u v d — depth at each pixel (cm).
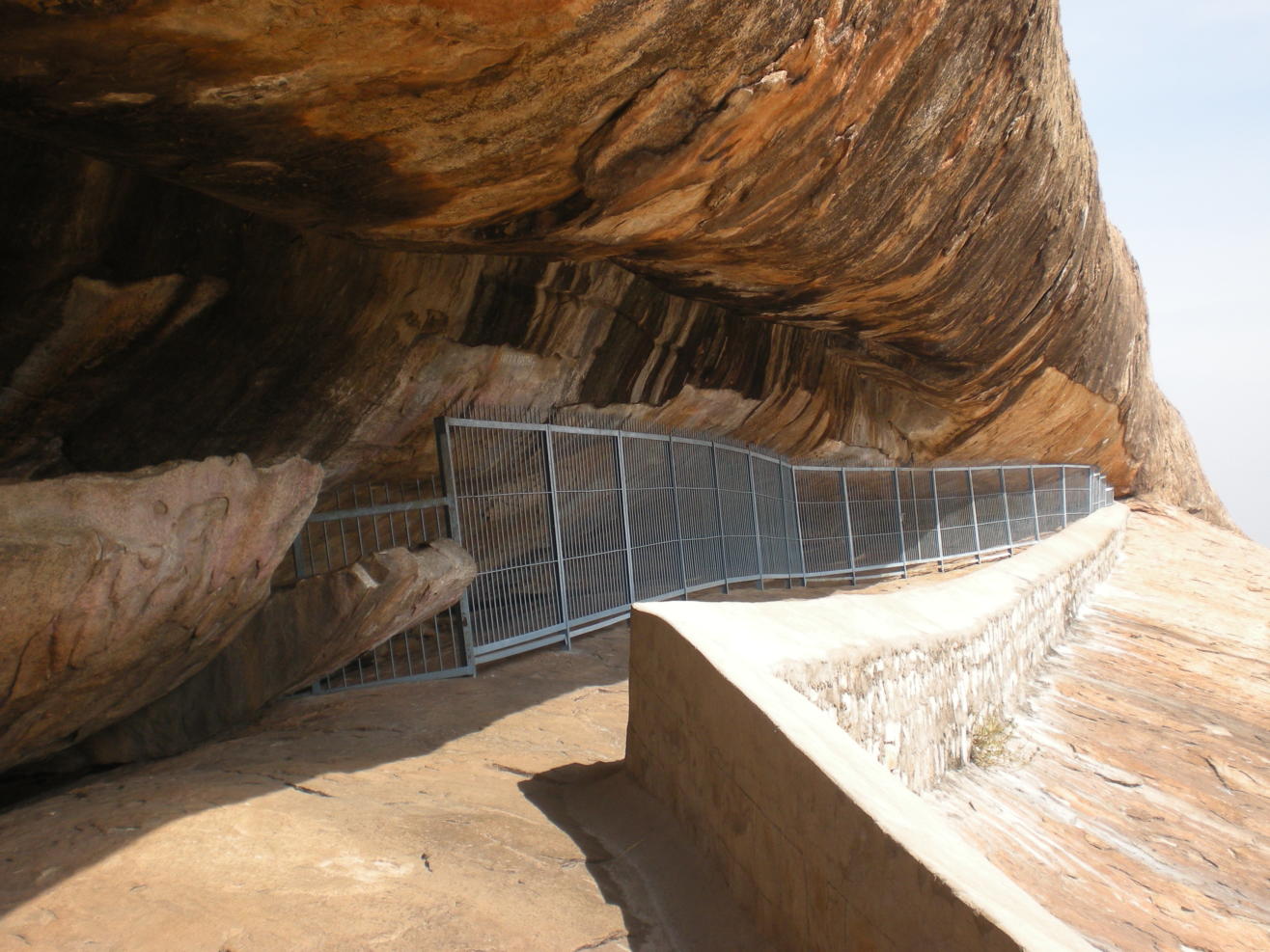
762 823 289
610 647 770
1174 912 514
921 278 789
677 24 338
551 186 423
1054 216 911
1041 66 669
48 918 254
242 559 447
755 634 408
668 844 348
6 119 301
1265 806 741
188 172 354
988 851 499
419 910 277
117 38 251
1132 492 3391
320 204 398
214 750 469
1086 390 1762
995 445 1850
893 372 1284
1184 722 921
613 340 784
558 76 331
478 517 680
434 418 646
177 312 427
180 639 446
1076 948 187
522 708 575
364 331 532
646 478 920
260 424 521
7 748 390
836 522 1469
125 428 452
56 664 355
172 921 255
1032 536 2222
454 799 387
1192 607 1589
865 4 426
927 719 557
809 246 621
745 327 984
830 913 247
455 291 579
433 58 294
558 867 328
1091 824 613
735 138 432
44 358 397
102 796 368
